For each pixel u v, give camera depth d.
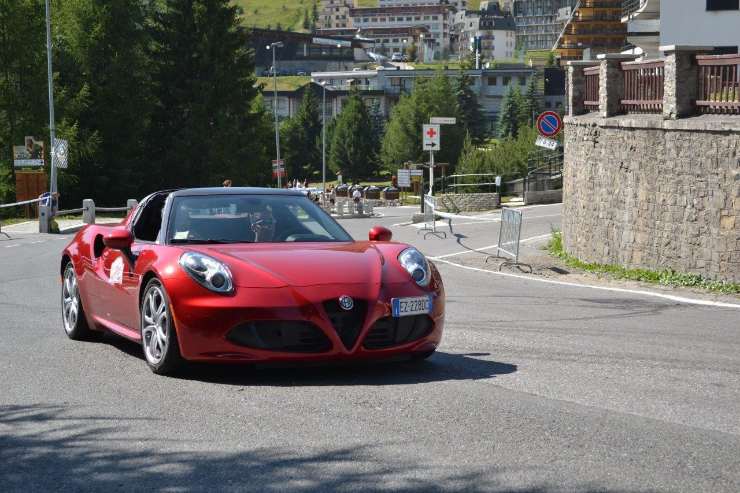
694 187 14.87
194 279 6.07
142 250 6.80
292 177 147.50
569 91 20.98
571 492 3.78
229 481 3.96
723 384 6.28
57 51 56.34
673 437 4.69
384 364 6.79
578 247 19.86
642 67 17.08
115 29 60.88
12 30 52.81
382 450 4.41
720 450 4.44
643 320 10.10
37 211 37.44
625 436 4.70
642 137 16.48
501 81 175.38
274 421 5.01
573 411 5.27
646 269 16.38
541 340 8.29
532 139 64.94
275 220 7.14
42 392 5.93
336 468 4.12
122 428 4.91
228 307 5.89
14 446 4.62
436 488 3.83
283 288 5.95
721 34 32.81
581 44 108.50
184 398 5.64
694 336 8.86
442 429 4.81
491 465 4.16
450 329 8.92
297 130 147.88
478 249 21.81
